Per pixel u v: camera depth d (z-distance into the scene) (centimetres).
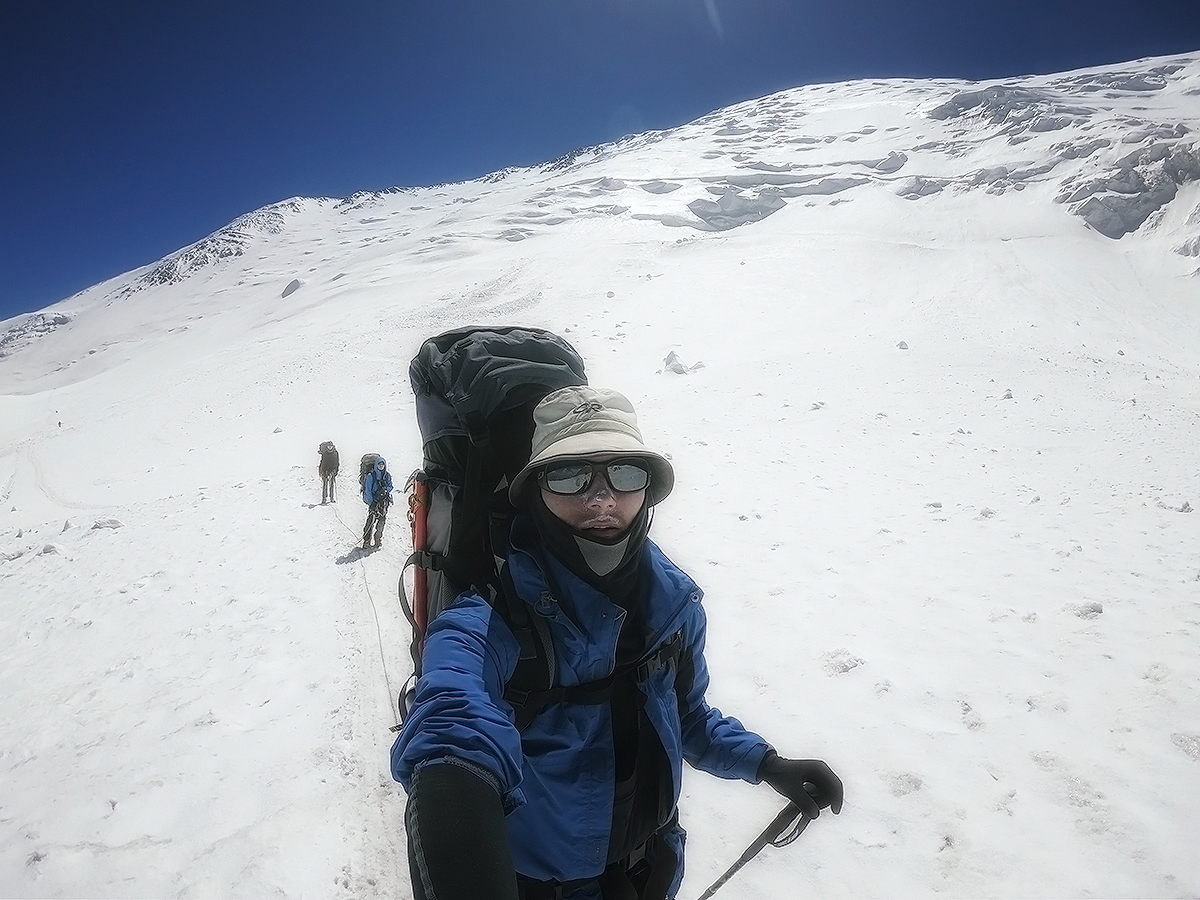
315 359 5875
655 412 2403
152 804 449
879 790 407
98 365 19112
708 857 371
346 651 685
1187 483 1165
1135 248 7975
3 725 596
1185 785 378
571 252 9594
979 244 8100
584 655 144
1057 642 564
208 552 1147
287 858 394
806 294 5944
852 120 17912
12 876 388
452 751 115
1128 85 16862
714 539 966
